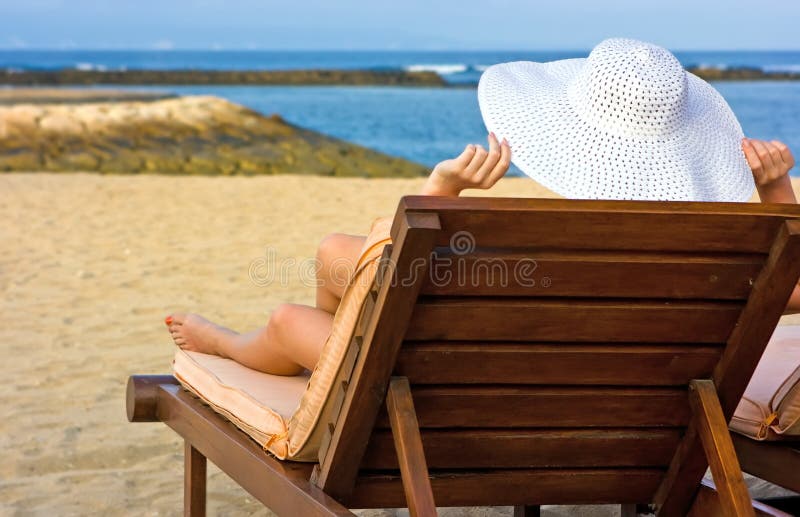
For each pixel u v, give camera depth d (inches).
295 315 93.3
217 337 105.7
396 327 68.5
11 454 147.0
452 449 78.1
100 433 157.3
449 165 72.8
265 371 101.0
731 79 2404.0
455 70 2800.2
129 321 232.8
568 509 125.7
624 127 81.0
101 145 714.2
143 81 2132.1
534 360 73.7
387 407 73.2
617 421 79.0
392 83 2170.3
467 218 64.8
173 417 103.2
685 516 86.0
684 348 75.5
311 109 1380.4
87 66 3585.1
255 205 440.8
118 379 187.0
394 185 534.3
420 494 69.4
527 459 80.2
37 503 129.0
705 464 81.4
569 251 68.5
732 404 78.0
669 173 80.0
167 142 737.0
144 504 129.1
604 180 79.7
